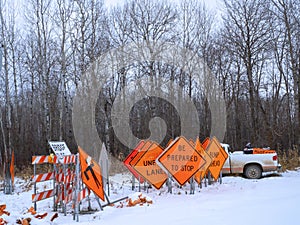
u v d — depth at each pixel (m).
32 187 14.81
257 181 12.91
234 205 7.74
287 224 5.41
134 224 6.62
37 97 30.97
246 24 26.75
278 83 29.89
